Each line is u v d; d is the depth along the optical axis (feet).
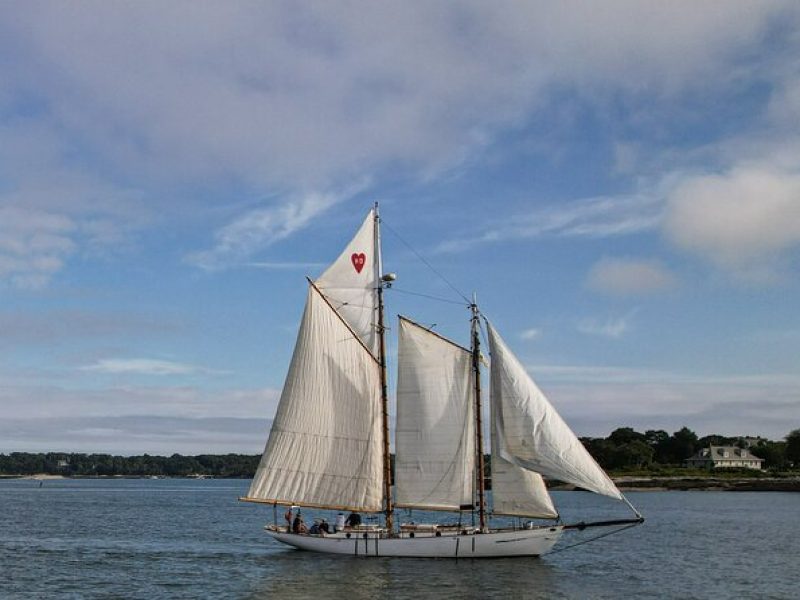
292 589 170.09
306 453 212.43
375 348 217.77
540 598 162.61
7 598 165.07
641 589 175.63
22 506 512.22
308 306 212.02
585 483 189.26
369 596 162.40
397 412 207.82
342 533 211.00
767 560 226.17
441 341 206.08
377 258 220.64
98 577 190.49
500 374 196.34
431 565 197.16
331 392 212.64
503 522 320.50
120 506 534.37
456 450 203.31
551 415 193.16
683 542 274.57
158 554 235.20
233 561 217.36
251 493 211.41
